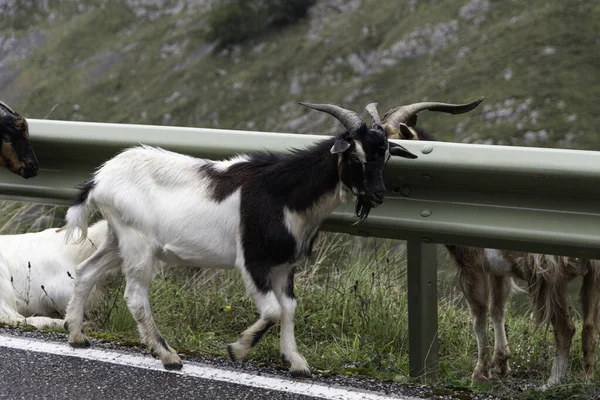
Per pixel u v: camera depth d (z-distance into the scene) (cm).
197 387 439
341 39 4794
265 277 471
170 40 5369
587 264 526
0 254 642
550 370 548
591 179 426
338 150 442
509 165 445
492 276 564
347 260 671
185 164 500
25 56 5619
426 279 482
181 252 491
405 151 462
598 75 3753
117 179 500
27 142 584
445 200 474
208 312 588
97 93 5178
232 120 4619
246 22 5138
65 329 537
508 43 4181
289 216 473
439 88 4094
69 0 5991
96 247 648
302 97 4581
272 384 445
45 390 431
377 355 510
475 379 531
